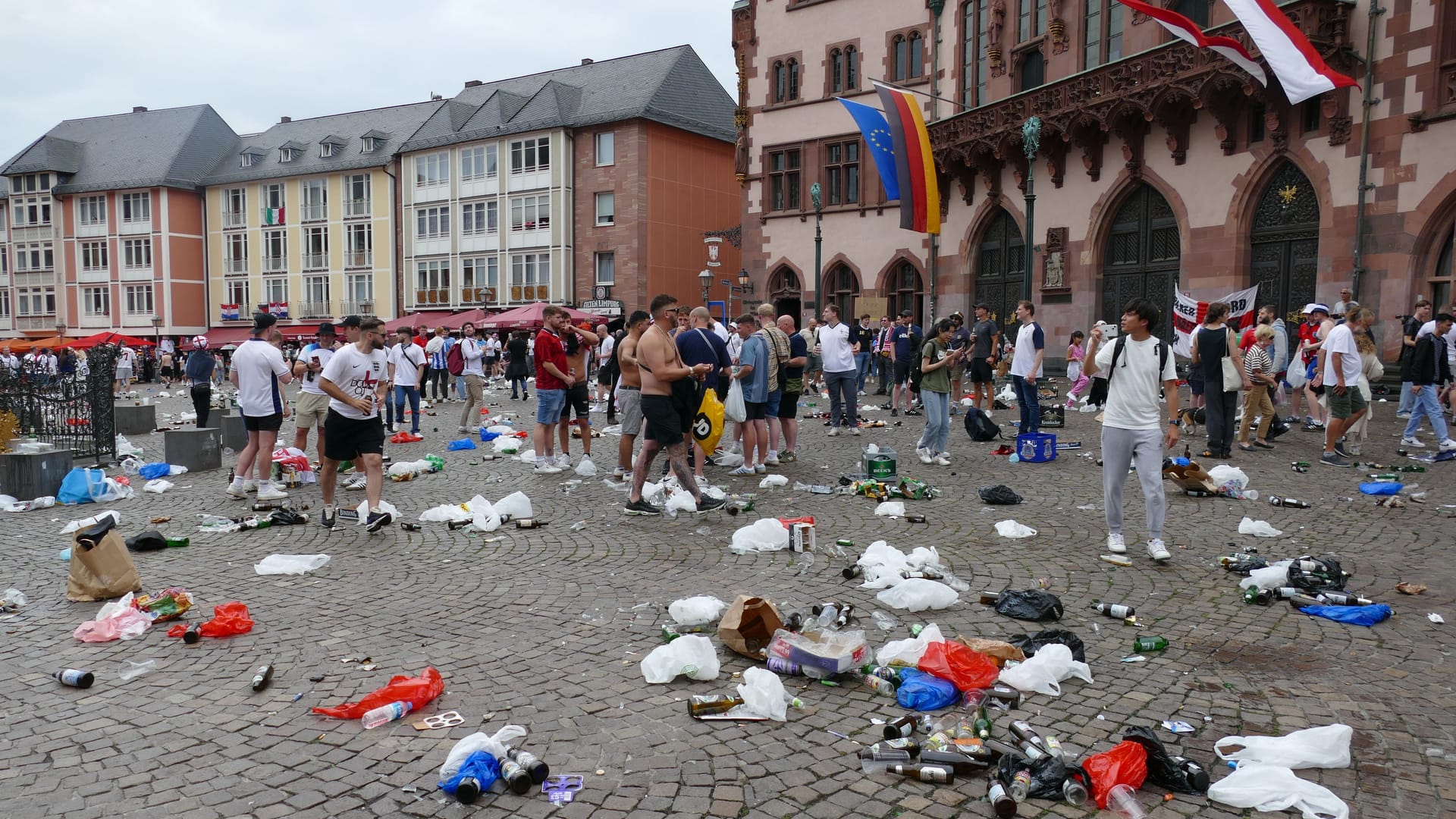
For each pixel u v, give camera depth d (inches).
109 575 240.2
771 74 1350.9
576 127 1882.4
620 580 254.2
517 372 942.4
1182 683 178.4
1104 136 957.2
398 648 200.8
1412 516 324.8
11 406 510.3
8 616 228.2
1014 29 1072.2
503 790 139.6
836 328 570.9
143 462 518.3
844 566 267.6
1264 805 132.2
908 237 1217.4
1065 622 216.2
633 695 174.1
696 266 1931.6
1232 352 457.1
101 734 159.2
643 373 338.0
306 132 2428.6
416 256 2149.4
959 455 490.6
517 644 202.8
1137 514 337.7
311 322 2346.2
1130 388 271.3
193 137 2516.0
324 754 151.3
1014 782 136.7
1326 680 179.5
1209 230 874.8
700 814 132.2
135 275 2504.9
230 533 319.0
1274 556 275.0
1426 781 139.9
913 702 166.6
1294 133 804.0
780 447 484.4
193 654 197.9
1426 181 727.1
